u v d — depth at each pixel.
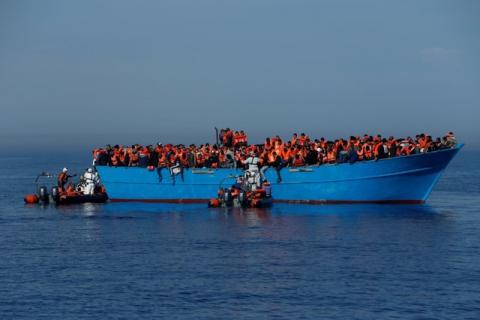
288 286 93.94
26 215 163.25
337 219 145.50
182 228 138.75
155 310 84.94
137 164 183.75
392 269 101.88
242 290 92.38
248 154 172.12
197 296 90.00
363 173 159.88
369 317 82.12
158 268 104.12
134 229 138.75
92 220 152.12
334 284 94.62
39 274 101.25
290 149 168.25
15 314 83.94
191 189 176.38
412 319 81.44
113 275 100.38
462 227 136.00
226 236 128.88
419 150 160.12
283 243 121.31
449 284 94.12
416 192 162.25
